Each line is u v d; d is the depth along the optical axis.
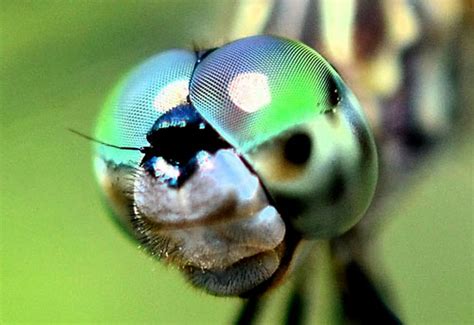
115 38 0.07
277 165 0.06
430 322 0.08
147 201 0.06
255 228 0.06
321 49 0.07
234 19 0.07
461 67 0.07
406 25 0.07
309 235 0.06
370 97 0.07
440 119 0.07
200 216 0.06
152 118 0.06
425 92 0.07
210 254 0.06
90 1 0.07
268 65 0.06
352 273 0.07
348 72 0.07
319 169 0.06
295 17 0.07
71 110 0.07
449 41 0.07
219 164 0.06
